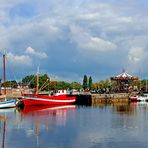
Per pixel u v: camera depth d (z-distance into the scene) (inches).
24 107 6008.9
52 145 2319.1
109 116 4315.9
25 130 2987.2
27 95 6299.2
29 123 3508.9
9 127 3189.0
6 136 2662.4
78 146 2285.9
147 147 2263.8
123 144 2354.8
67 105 6742.1
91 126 3265.3
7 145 2320.4
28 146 2292.1
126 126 3265.3
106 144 2352.4
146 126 3262.8
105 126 3265.3
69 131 2923.2
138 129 3053.6
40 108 5802.2
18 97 6968.5
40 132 2866.6
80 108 5935.0
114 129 3046.3
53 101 6609.3
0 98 5999.0
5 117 4151.1
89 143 2383.1
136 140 2498.8
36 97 6387.8
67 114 4613.7
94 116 4318.4
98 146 2287.2
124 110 5438.0
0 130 2987.2
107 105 7126.0
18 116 4281.5
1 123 3508.9
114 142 2421.3
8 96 7101.4
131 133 2815.0
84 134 2755.9
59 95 6717.5
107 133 2812.5
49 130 2982.3
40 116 4298.7
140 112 5017.2
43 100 6471.5
